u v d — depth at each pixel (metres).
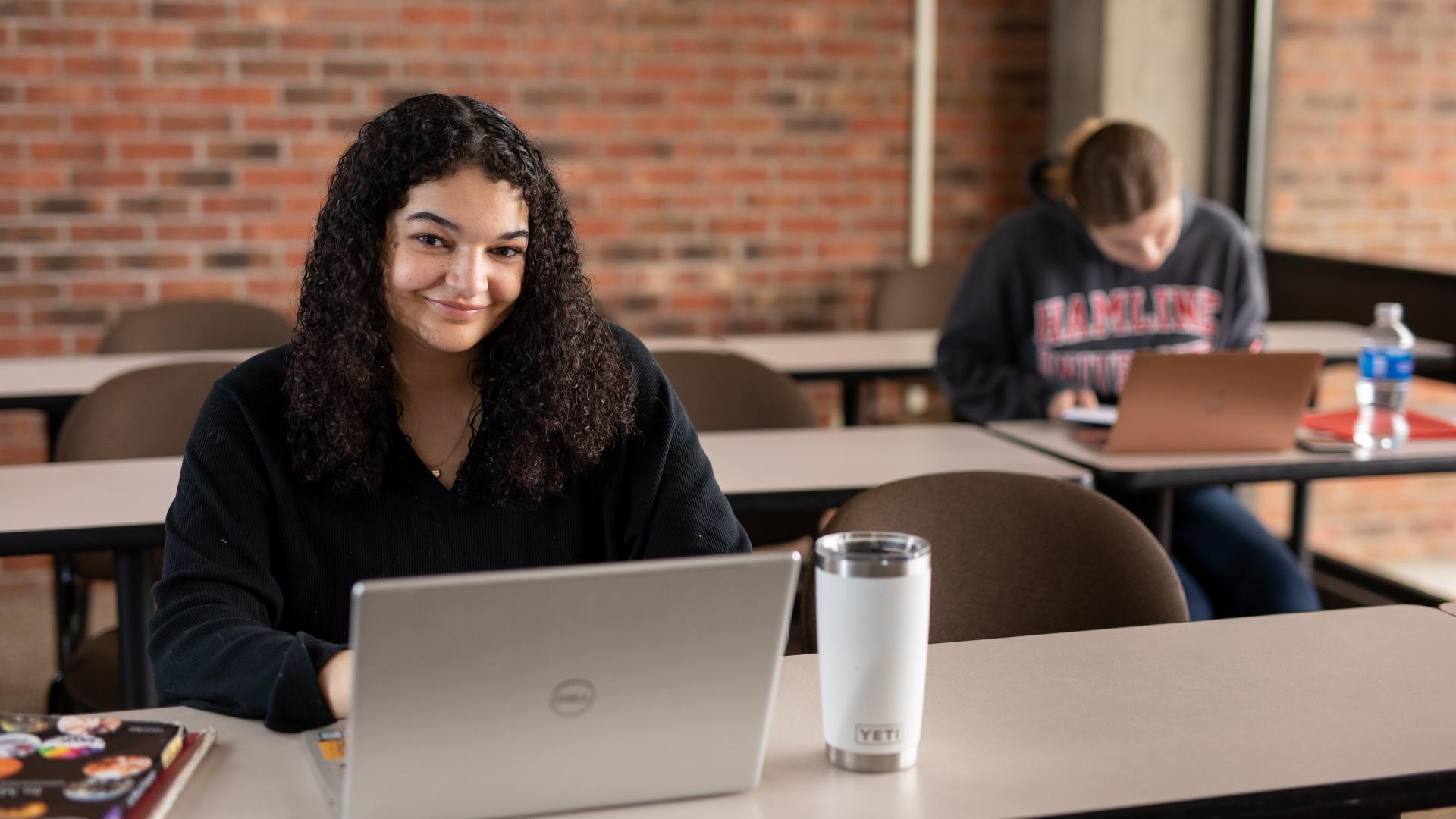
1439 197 3.61
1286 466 2.44
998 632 1.79
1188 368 2.43
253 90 4.10
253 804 1.14
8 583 4.01
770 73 4.49
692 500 1.58
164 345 3.41
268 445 1.48
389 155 1.43
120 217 4.07
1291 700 1.35
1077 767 1.20
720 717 1.11
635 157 4.43
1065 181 2.96
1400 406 2.70
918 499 1.83
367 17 4.14
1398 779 1.18
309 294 1.49
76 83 3.97
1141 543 1.79
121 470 2.36
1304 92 4.13
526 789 1.08
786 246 4.60
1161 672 1.43
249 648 1.32
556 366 1.51
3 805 1.05
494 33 4.24
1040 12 4.68
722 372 2.81
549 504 1.55
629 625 1.05
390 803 1.06
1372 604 3.73
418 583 0.99
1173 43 4.40
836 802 1.13
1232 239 3.01
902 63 4.59
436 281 1.43
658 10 4.36
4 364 3.26
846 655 1.18
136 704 2.08
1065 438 2.68
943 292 4.19
